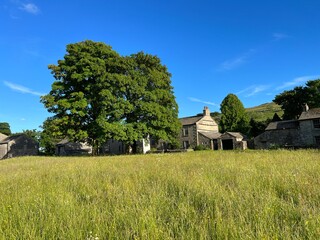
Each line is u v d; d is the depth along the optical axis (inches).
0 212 179.3
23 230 143.6
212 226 137.5
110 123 1416.1
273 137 1886.1
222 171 342.0
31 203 200.7
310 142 1721.2
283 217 149.3
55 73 1480.1
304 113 1817.2
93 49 1473.9
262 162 453.1
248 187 222.8
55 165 624.4
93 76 1435.8
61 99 1416.1
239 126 2620.6
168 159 663.1
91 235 129.3
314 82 2330.2
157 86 1660.9
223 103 2738.7
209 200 187.0
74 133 1400.1
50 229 145.3
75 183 293.9
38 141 3041.3
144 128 1510.8
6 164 815.7
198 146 2103.8
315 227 125.5
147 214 156.8
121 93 1492.4
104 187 263.3
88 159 874.8
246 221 142.9
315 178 249.1
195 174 313.7
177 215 160.1
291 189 215.2
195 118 2454.5
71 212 169.2
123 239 131.0
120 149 2420.0
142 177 312.7
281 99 2507.4
